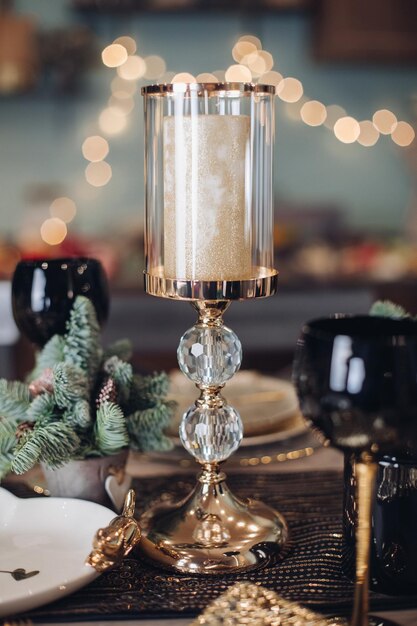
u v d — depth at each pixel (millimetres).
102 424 756
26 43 2648
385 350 550
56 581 633
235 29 3098
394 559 662
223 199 713
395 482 658
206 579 691
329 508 815
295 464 929
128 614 636
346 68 3141
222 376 753
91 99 3055
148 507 813
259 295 724
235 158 712
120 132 3078
